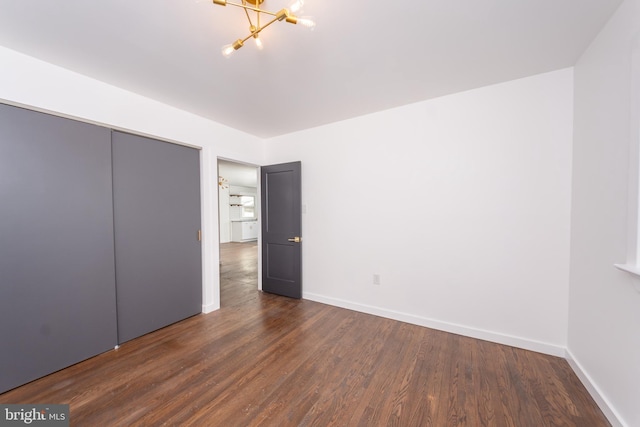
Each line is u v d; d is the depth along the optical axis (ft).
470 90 7.59
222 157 10.37
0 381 5.46
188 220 9.33
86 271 6.74
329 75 6.70
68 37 5.14
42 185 6.01
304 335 7.96
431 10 4.47
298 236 11.09
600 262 5.04
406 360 6.58
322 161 10.64
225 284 13.73
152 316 8.25
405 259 8.82
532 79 6.79
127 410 5.00
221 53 5.69
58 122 6.25
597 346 5.11
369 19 4.67
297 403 5.16
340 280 10.32
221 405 5.12
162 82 6.98
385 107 8.82
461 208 7.82
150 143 8.20
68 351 6.40
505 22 4.79
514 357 6.64
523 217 6.98
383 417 4.80
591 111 5.42
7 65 5.48
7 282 5.56
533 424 4.60
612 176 4.66
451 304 8.04
